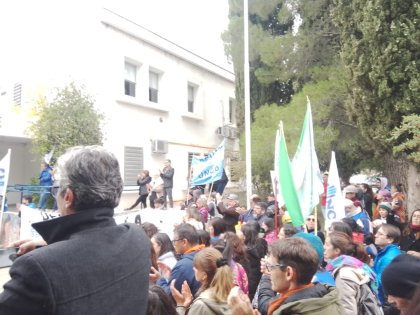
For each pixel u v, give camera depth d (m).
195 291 4.47
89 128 15.73
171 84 22.22
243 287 4.86
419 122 8.75
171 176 17.34
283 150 5.80
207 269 3.78
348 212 7.82
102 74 18.11
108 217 1.97
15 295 1.62
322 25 16.02
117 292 1.83
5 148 19.80
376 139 11.32
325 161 15.97
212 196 15.70
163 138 21.48
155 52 21.09
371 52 10.77
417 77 9.98
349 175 17.39
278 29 18.45
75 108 15.64
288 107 15.32
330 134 14.32
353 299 3.70
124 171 18.92
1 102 18.62
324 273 3.96
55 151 15.11
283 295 2.93
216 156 12.45
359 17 11.09
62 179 1.95
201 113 24.88
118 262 1.87
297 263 2.88
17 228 5.89
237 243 5.41
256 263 5.72
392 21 10.17
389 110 10.64
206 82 25.66
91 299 1.72
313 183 6.23
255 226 6.09
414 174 10.87
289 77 16.81
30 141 18.59
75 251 1.75
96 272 1.77
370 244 6.71
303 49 16.19
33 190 13.87
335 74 14.53
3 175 6.12
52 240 1.88
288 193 5.71
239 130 19.73
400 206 9.73
